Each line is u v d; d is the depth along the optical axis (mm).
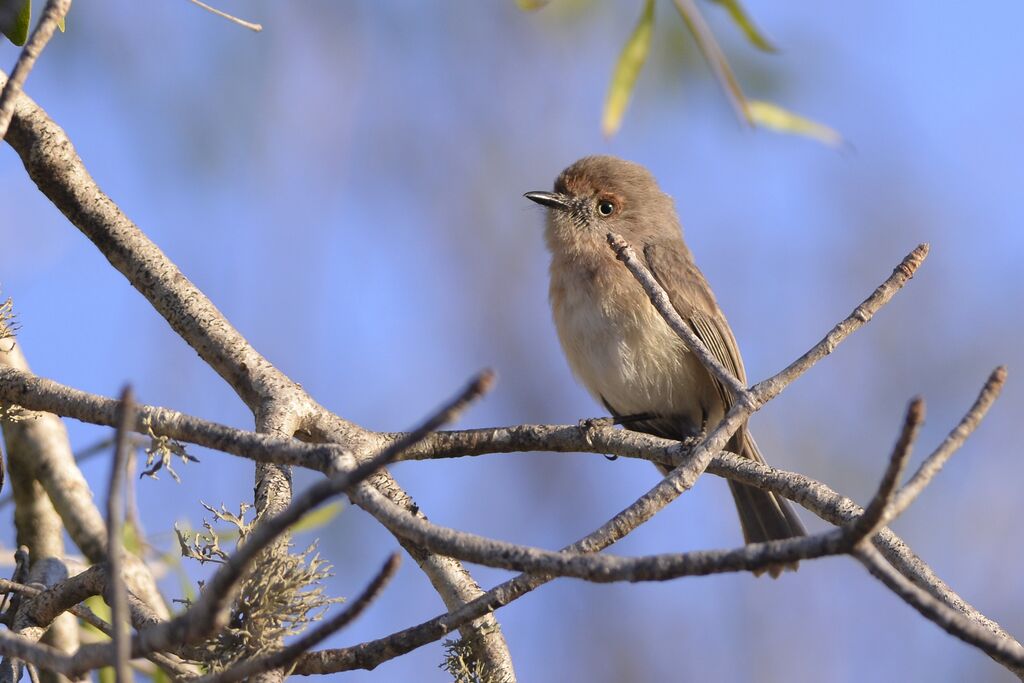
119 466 4117
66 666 4582
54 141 7570
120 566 4117
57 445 8344
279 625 5316
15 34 6926
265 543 4340
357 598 4578
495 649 6562
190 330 7387
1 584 6324
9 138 7523
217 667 5215
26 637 6160
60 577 7453
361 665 5625
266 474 6383
